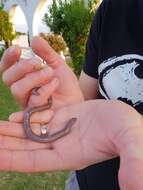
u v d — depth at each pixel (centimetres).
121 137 25
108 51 38
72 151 28
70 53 189
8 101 162
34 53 32
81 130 28
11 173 95
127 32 37
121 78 37
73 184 42
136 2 37
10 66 32
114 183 36
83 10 188
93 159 27
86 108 29
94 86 42
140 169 21
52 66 32
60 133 28
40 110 30
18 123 29
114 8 38
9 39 307
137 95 37
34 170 27
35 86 30
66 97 32
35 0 303
